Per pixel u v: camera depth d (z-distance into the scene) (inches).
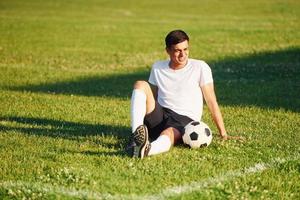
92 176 326.3
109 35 1167.0
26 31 1206.9
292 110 524.4
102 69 797.2
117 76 738.2
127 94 616.4
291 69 773.3
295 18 1481.3
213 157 363.3
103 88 651.5
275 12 1628.9
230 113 509.4
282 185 320.5
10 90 634.8
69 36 1144.8
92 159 358.6
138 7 1807.3
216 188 312.8
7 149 383.9
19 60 856.9
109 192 305.4
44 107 534.6
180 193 304.8
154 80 402.6
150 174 330.3
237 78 714.8
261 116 497.4
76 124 467.2
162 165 344.8
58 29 1252.5
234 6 1803.6
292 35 1136.2
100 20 1449.3
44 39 1092.5
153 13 1640.0
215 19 1483.8
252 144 396.8
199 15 1584.6
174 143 387.9
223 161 355.3
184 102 394.3
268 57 886.4
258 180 325.7
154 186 312.7
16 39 1081.4
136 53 946.7
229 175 333.7
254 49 968.9
